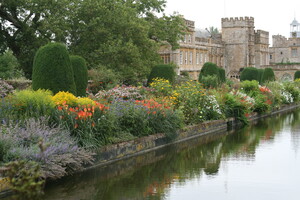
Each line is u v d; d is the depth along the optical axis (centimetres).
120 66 2558
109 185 969
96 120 1184
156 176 1057
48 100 1170
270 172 1097
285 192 914
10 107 1102
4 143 930
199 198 871
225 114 2133
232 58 8081
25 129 1048
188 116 1788
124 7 2756
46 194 890
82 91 1869
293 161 1237
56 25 2544
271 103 2881
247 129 2042
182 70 5716
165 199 865
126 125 1361
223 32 8125
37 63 1570
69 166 1038
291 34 11506
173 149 1452
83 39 2680
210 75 2922
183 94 1853
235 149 1450
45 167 919
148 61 2895
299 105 3825
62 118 1118
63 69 1555
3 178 855
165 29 3666
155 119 1480
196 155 1341
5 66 2561
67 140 1030
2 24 2908
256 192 914
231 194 900
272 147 1486
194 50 6197
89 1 2594
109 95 1706
